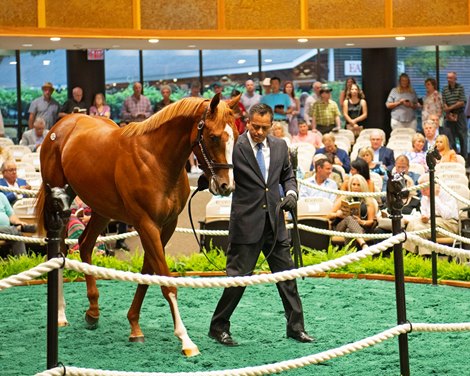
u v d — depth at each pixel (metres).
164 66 26.66
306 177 16.22
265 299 10.62
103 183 8.74
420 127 24.42
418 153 17.34
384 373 7.48
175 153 8.27
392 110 23.27
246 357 8.04
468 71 25.92
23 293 11.30
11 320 9.73
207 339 8.73
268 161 8.59
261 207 8.52
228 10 20.42
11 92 25.48
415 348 8.27
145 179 8.31
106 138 8.84
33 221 14.30
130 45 21.70
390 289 11.20
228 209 13.82
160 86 26.72
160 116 8.32
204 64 26.80
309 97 24.19
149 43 21.22
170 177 8.35
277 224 8.45
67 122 9.53
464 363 7.75
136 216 8.40
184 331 8.23
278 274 6.18
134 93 23.72
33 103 23.47
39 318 9.81
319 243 13.48
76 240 12.11
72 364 7.85
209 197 19.80
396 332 6.46
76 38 19.89
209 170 8.00
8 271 11.98
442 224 13.34
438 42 22.16
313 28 20.62
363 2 20.58
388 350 8.20
